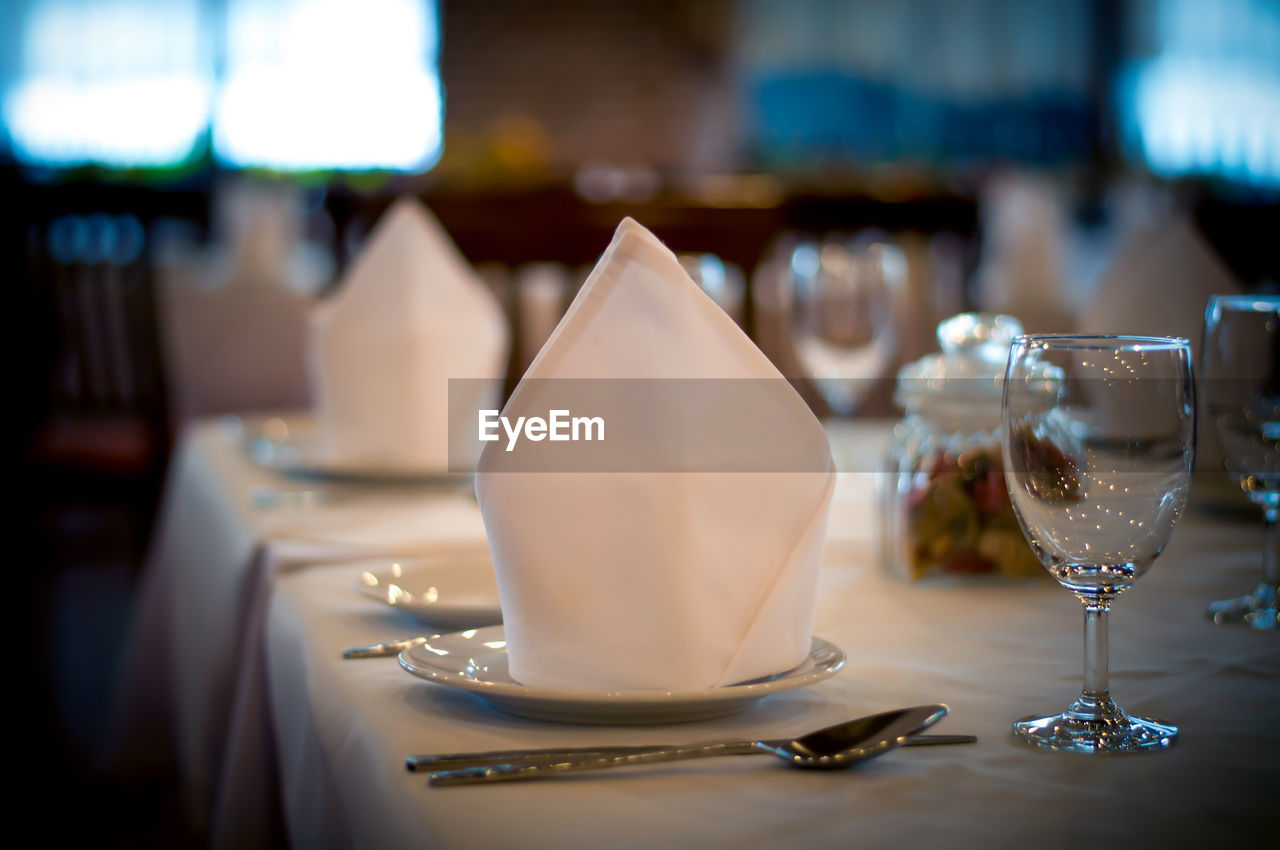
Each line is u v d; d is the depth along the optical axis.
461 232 2.87
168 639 2.18
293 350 3.71
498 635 0.92
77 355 3.61
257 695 1.16
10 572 4.01
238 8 10.02
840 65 10.81
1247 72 10.79
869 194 3.06
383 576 1.05
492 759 0.74
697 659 0.81
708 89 10.81
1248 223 2.54
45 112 9.71
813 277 1.95
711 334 0.82
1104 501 0.76
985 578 1.11
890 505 1.14
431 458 1.63
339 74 10.30
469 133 10.60
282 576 1.17
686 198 2.91
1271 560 1.02
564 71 10.66
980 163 10.84
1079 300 4.00
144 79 9.85
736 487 0.82
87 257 3.55
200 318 3.66
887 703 0.83
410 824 0.70
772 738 0.78
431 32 10.43
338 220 2.90
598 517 0.81
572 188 2.90
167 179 9.46
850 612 1.03
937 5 10.80
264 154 10.20
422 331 1.61
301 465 1.64
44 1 9.59
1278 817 0.68
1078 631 0.97
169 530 2.18
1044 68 10.84
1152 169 10.79
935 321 3.13
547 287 3.01
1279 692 0.84
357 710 0.83
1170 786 0.71
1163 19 10.70
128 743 2.24
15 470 3.96
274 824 1.16
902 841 0.66
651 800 0.70
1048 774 0.73
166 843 2.27
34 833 2.32
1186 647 0.93
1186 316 1.54
